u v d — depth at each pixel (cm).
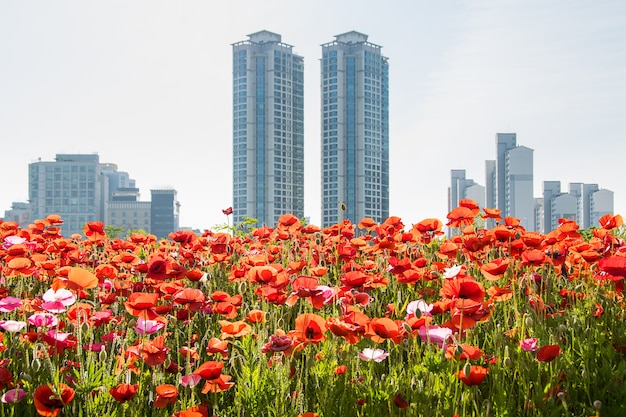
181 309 424
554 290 486
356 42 14262
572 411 319
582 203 12812
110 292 508
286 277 416
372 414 302
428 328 335
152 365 334
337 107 14112
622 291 430
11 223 662
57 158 19975
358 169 14062
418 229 620
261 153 13800
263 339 365
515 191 15400
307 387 340
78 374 329
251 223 1046
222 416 318
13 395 297
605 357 359
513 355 350
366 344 364
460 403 313
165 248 737
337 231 676
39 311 426
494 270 393
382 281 471
